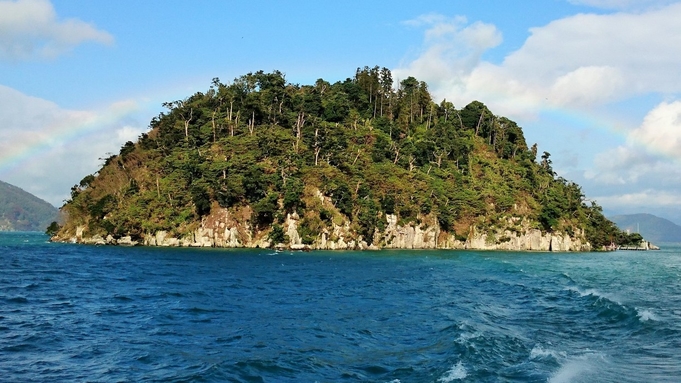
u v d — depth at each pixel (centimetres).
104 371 2508
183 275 7150
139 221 15175
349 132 18875
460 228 17662
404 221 16475
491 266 9406
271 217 14675
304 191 15025
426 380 2361
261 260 10488
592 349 2945
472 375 2386
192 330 3438
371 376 2456
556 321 3853
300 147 16638
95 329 3456
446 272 8094
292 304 4606
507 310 4356
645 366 2562
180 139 17638
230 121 18125
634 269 9838
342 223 14950
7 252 11706
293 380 2395
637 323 3669
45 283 5912
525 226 18538
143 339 3172
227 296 5069
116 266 8425
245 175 14850
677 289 6088
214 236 14662
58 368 2558
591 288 6025
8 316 3847
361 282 6544
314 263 9938
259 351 2888
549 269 9119
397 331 3459
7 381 2347
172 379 2373
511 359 2703
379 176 16738
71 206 17812
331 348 2988
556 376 2367
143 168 17388
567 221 19925
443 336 3278
